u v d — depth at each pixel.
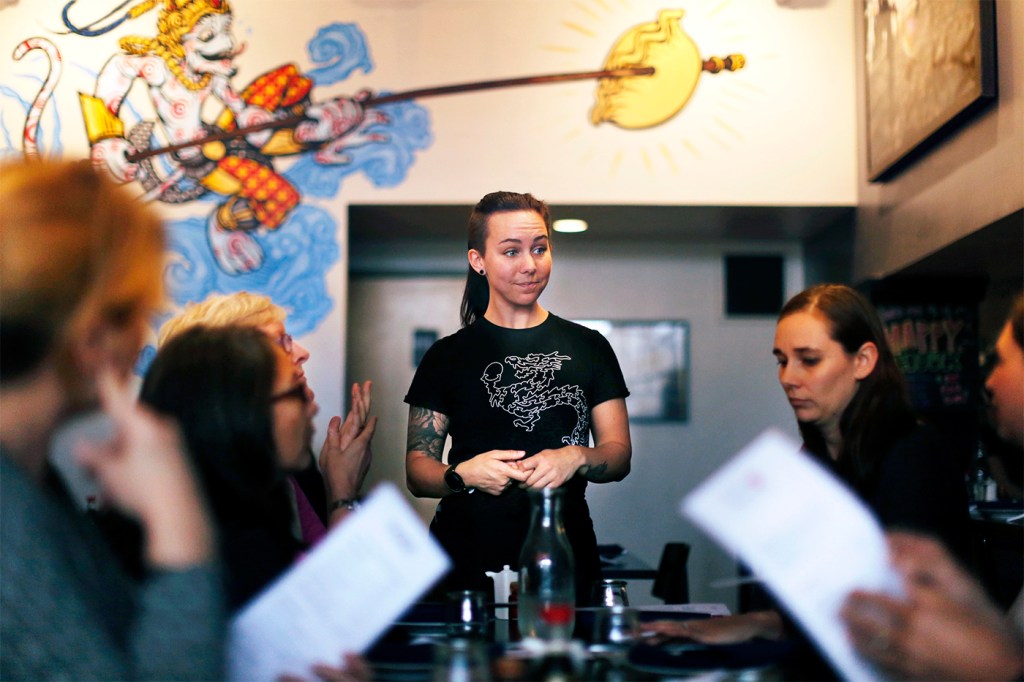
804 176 4.41
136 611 0.87
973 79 3.09
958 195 3.37
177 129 4.40
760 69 4.43
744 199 4.39
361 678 1.06
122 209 0.85
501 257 2.17
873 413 1.61
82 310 0.82
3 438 0.86
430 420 2.18
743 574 3.08
